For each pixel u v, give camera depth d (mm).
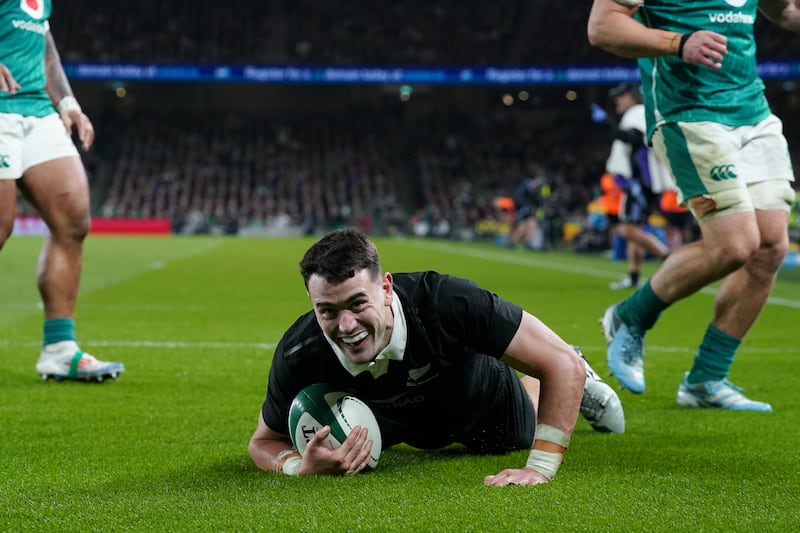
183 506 3076
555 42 46188
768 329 9180
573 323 9492
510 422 3826
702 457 3908
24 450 4062
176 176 46000
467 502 3090
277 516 2928
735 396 5160
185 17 48219
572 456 3926
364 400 3520
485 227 39375
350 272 2939
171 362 6812
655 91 4957
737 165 4785
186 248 26969
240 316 10070
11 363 6742
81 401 5293
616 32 4664
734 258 4762
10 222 5504
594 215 25547
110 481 3498
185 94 49906
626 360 5359
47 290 5855
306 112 50438
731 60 4836
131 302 11578
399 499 3137
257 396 5488
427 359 3283
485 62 47281
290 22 48781
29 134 5621
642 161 13227
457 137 49125
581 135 48406
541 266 19797
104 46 46094
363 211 45125
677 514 2969
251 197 45375
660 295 5109
